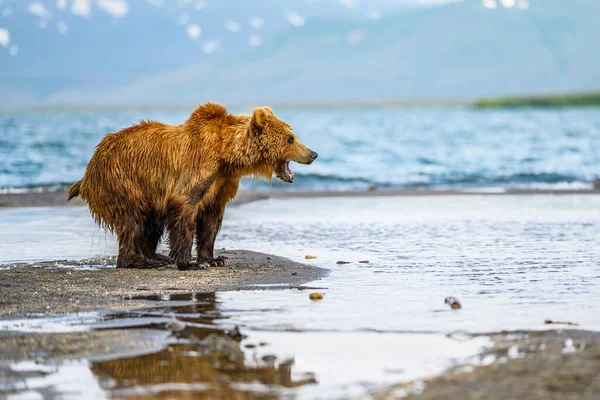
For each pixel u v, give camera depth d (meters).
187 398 8.68
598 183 39.06
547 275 15.65
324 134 92.50
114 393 8.83
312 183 41.84
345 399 8.61
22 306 12.97
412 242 20.83
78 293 14.05
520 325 11.48
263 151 16.83
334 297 13.70
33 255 19.19
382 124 127.94
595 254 18.33
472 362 9.74
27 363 9.87
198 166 16.55
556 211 28.06
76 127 110.50
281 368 9.70
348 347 10.55
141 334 11.17
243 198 33.41
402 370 9.55
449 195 34.84
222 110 17.11
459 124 122.44
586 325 11.43
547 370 9.22
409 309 12.69
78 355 10.20
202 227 17.31
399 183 41.41
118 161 16.89
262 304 13.16
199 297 13.75
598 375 9.01
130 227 16.91
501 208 29.38
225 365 9.83
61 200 32.25
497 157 56.41
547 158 54.97
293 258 18.33
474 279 15.31
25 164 49.06
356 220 26.11
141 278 15.51
